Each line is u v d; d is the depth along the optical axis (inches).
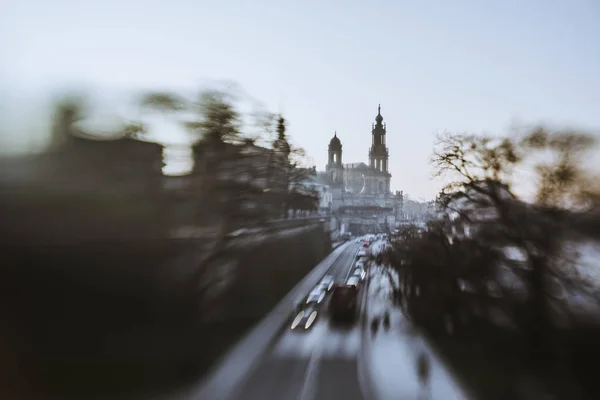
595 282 1480.1
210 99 1745.8
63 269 1178.0
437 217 2876.5
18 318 1095.0
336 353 1434.5
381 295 2536.9
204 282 1647.4
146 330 1309.1
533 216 1567.4
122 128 1542.8
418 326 1771.7
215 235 1745.8
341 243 6663.4
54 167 1314.0
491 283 1859.0
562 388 1147.3
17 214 1165.1
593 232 1459.2
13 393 1010.1
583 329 1391.5
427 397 1091.9
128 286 1311.5
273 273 2448.3
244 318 1881.2
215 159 1753.2
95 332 1202.6
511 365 1293.1
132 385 1096.2
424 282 2294.5
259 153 2119.8
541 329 1423.5
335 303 1830.7
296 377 1218.0
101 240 1270.9
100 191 1365.7
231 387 1145.4
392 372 1262.3
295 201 3152.1
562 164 1533.0
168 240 1456.7
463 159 1786.4
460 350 1448.1
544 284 1502.2
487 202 1831.9
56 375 1083.3
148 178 1542.8
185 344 1384.1
